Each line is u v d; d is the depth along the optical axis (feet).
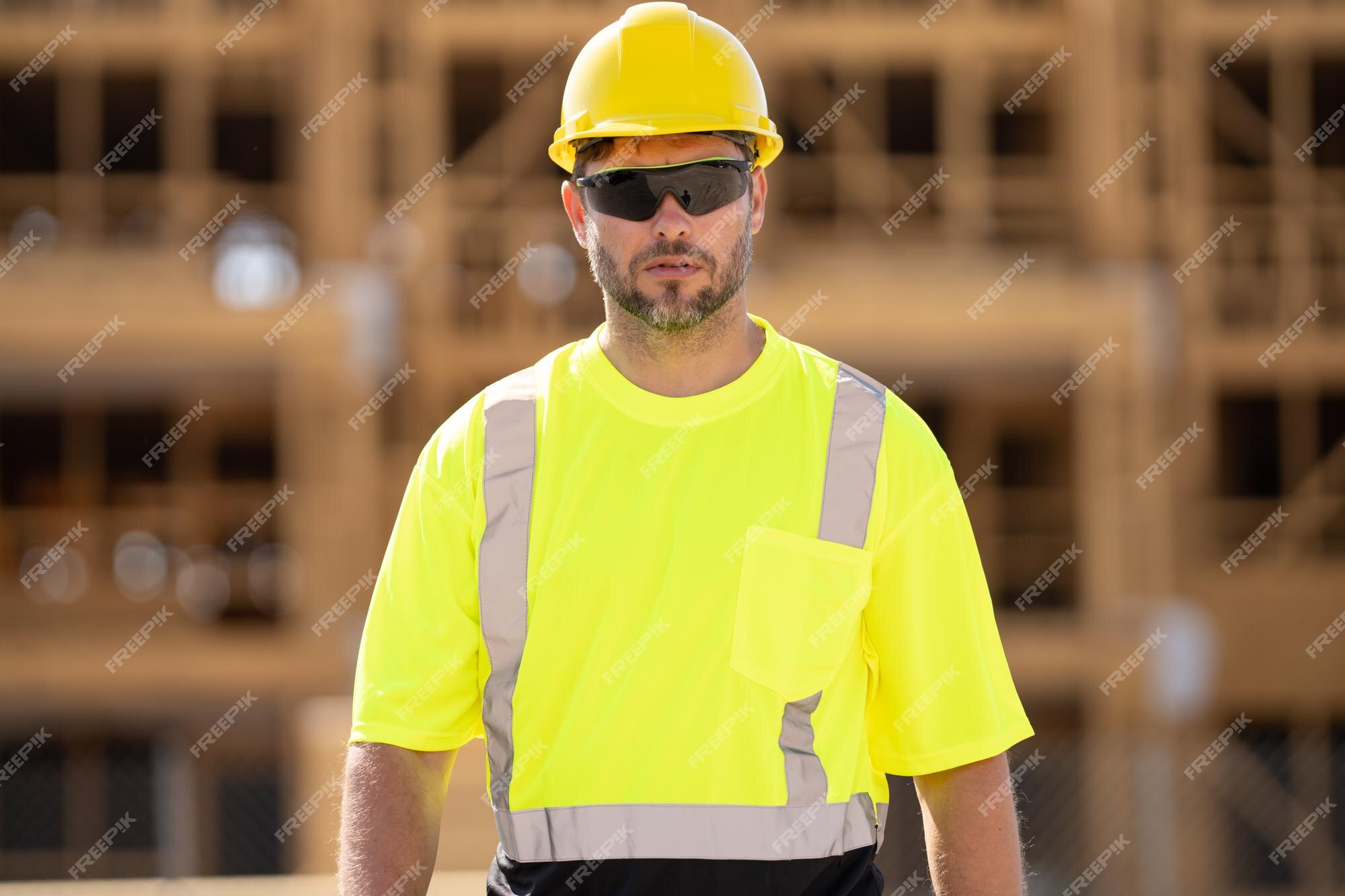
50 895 64.75
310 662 131.03
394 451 143.43
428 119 141.18
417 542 18.72
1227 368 154.71
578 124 19.20
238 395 160.56
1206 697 127.13
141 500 186.50
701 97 18.75
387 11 141.79
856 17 148.56
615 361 19.07
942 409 179.93
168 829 73.10
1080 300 132.57
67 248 146.92
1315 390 159.33
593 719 17.74
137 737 145.48
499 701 18.25
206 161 146.10
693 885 17.31
